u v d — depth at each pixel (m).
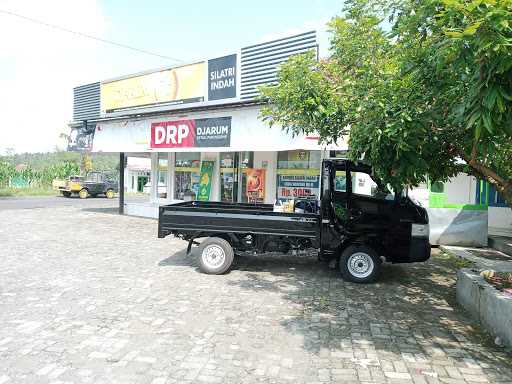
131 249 10.61
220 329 5.26
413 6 4.63
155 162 17.89
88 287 7.07
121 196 19.20
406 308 6.27
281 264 9.19
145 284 7.31
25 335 4.98
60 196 36.53
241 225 7.96
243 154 14.38
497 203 14.29
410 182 6.10
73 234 13.01
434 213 11.75
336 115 6.61
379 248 7.74
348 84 6.47
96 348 4.63
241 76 12.94
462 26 3.70
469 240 11.61
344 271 7.70
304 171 12.76
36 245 11.01
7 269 8.30
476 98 3.67
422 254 7.59
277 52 11.91
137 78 16.75
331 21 7.01
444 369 4.28
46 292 6.75
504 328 4.90
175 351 4.59
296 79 6.65
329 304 6.38
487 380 4.06
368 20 6.19
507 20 3.26
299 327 5.38
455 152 6.11
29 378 3.95
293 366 4.29
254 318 5.68
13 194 37.03
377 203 7.66
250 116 12.68
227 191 14.90
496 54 3.33
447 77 4.73
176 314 5.79
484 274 6.27
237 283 7.49
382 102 5.29
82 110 19.78
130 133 17.08
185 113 14.79
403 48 5.46
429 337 5.14
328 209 7.76
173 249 10.66
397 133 4.94
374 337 5.11
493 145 4.64
